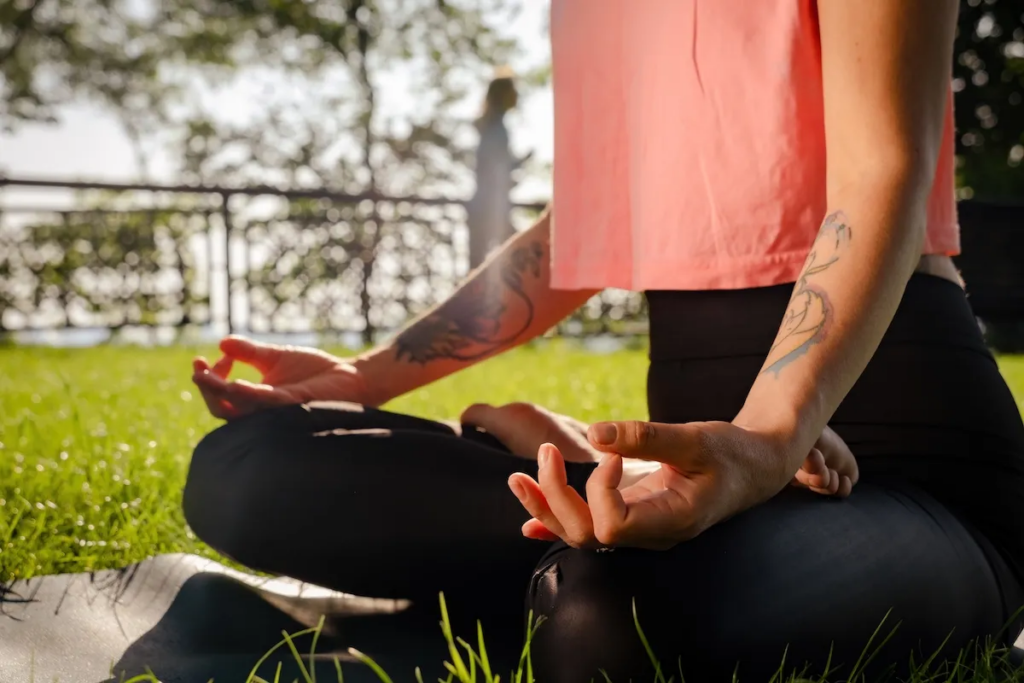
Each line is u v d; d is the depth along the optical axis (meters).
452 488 1.24
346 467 1.26
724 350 1.32
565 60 1.54
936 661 1.12
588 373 6.05
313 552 1.29
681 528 0.83
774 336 1.29
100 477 2.18
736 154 1.30
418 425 1.43
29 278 9.39
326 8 18.33
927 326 1.26
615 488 0.80
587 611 0.94
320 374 1.61
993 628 1.21
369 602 1.52
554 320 1.73
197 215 9.75
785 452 0.91
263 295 9.80
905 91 1.08
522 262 1.71
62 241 9.48
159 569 1.64
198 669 1.18
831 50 1.13
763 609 0.97
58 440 2.78
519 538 1.22
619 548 0.96
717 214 1.31
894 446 1.24
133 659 1.23
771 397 0.97
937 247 1.28
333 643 1.31
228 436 1.36
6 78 19.45
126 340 9.57
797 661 1.00
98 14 19.38
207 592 1.53
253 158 19.17
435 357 1.68
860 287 1.02
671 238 1.35
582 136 1.54
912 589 1.07
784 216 1.27
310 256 9.89
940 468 1.23
